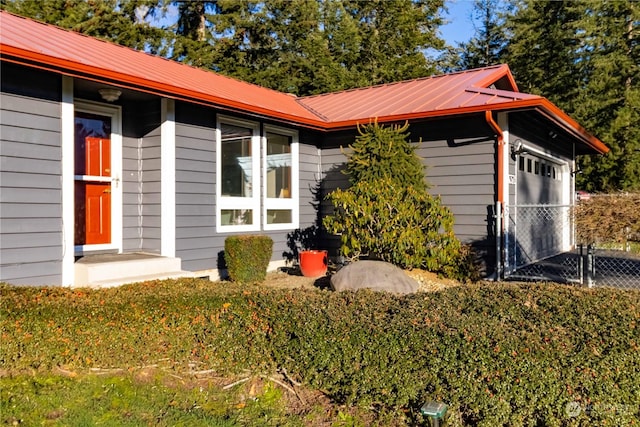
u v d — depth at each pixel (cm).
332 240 935
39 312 367
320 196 950
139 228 713
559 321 312
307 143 925
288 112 816
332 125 861
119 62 653
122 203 696
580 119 1825
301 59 1917
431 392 293
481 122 764
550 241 1065
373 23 2134
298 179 901
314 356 334
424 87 1003
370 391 312
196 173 716
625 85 1755
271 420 321
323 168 950
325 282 704
